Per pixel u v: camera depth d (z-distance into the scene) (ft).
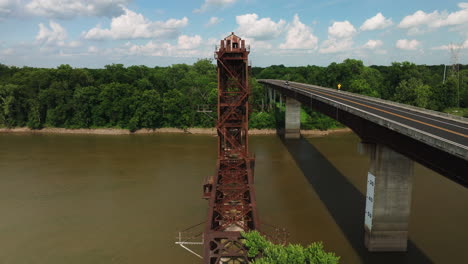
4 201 163.53
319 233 128.77
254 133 366.02
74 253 115.96
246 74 131.54
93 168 221.87
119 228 134.00
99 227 135.03
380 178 112.78
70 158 250.37
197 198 165.68
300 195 170.19
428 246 117.70
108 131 375.66
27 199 165.99
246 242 75.25
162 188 181.06
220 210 100.73
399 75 465.88
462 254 112.37
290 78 570.46
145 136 354.74
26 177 202.08
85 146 296.92
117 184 188.34
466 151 65.05
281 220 140.46
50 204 159.53
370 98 197.57
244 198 111.45
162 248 118.32
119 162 237.86
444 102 394.11
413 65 472.44
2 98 378.94
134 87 407.44
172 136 353.31
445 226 131.54
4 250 118.42
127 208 153.89
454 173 71.72
